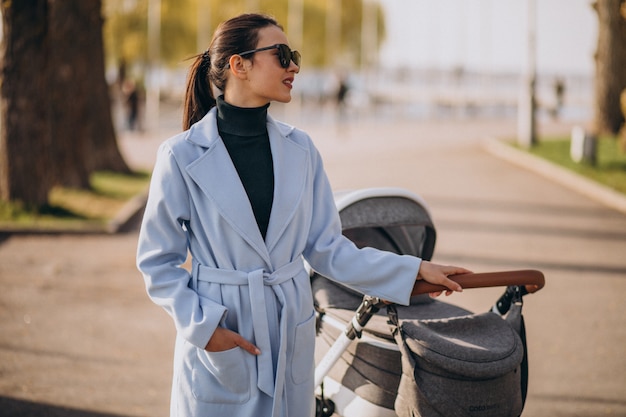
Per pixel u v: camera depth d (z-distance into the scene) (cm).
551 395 473
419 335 278
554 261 849
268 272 257
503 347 280
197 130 260
